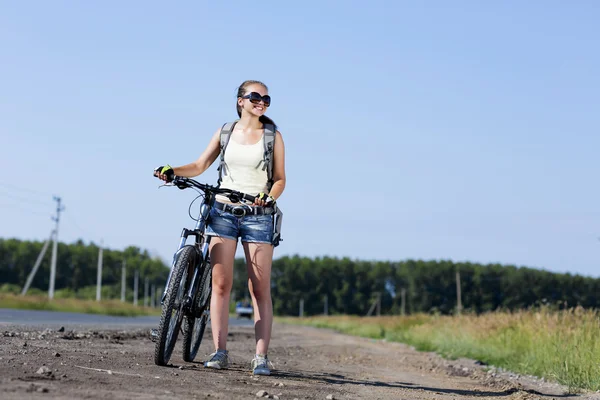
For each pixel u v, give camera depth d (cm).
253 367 833
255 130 820
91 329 1661
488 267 15062
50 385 555
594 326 1620
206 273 834
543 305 2319
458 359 1977
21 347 884
